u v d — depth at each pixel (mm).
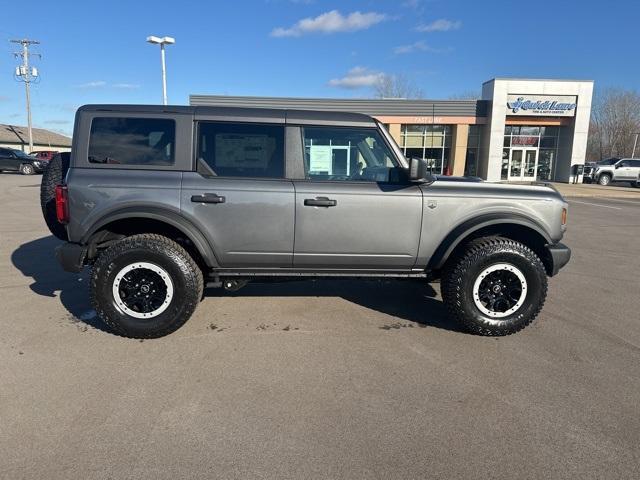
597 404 2947
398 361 3537
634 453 2459
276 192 3850
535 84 29562
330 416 2775
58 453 2389
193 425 2658
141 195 3754
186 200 3781
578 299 5250
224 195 3811
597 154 67812
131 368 3342
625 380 3273
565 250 4164
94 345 3723
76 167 3789
